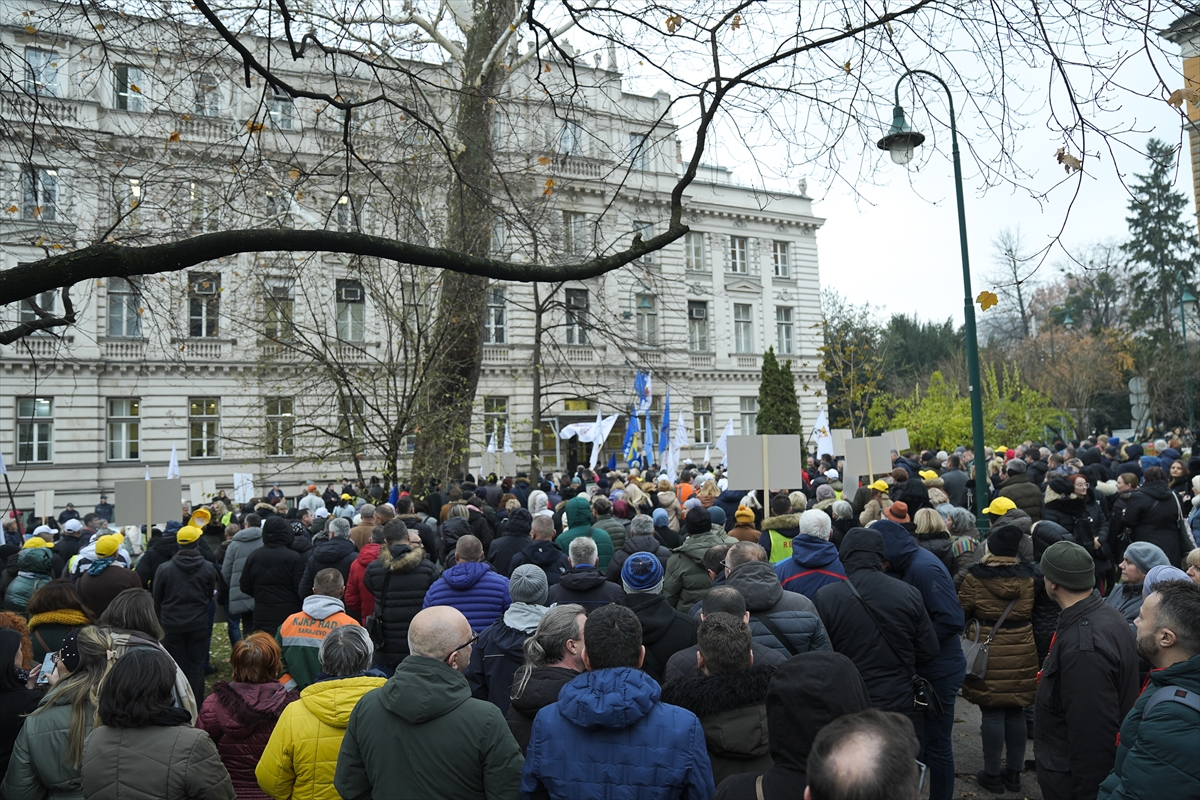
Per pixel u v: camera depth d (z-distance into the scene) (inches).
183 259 160.2
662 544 326.3
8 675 157.5
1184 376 1636.3
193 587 307.7
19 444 1055.6
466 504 406.3
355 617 303.4
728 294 1644.9
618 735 115.1
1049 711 154.1
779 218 1700.3
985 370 1296.8
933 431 1175.0
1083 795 144.5
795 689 99.4
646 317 1498.5
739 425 1637.6
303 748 135.6
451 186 490.9
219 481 1146.0
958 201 468.1
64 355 1039.0
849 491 456.1
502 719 123.3
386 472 540.1
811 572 207.0
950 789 192.2
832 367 1628.9
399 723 120.6
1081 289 2263.8
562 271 189.6
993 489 506.3
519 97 382.0
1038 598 239.0
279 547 340.8
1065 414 1336.1
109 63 289.7
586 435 1317.7
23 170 312.3
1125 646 147.3
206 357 1143.6
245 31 279.1
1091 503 405.1
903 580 197.9
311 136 543.2
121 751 125.6
